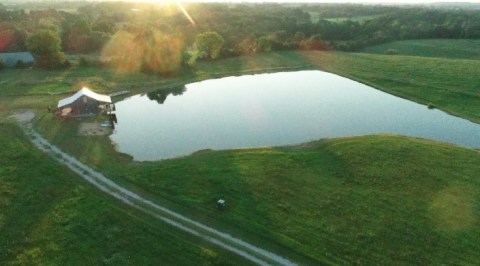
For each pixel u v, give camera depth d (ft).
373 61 349.82
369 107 244.01
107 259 107.24
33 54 315.78
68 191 138.31
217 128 207.92
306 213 128.26
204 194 137.59
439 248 112.98
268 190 140.15
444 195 138.10
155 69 302.86
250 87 286.05
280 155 167.43
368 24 565.12
